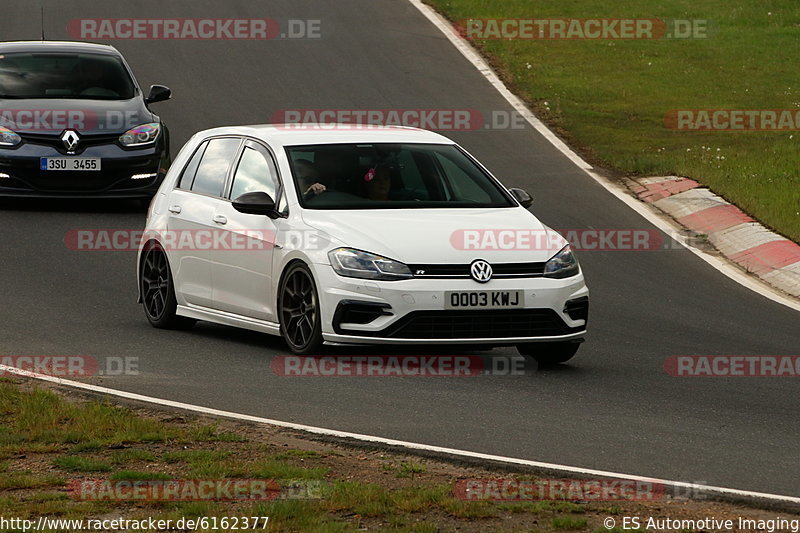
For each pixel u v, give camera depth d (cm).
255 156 3784
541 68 9975
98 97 6162
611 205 6525
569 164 7388
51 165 5816
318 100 8669
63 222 5753
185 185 4019
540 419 2875
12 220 5750
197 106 8369
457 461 2458
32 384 3052
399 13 11562
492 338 3331
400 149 3778
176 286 3928
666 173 7062
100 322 4044
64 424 2684
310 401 2983
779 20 12025
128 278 4797
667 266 5416
